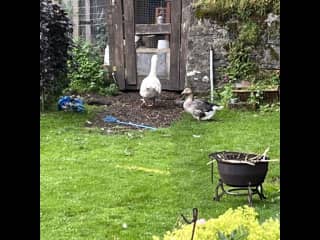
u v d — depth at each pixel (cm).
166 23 877
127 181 429
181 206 369
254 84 775
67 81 809
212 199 383
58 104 719
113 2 896
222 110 724
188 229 178
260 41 793
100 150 536
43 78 710
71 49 827
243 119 677
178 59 877
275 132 598
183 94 725
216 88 808
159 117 720
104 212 356
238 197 385
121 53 903
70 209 360
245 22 796
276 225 176
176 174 450
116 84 905
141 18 895
